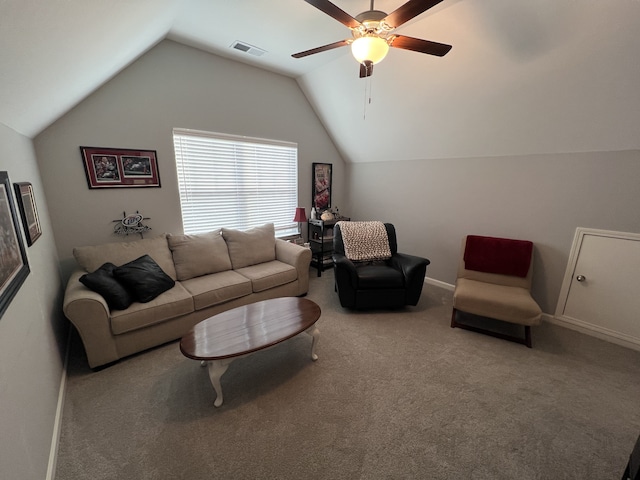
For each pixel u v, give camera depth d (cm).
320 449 143
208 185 321
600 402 173
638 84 185
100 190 252
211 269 285
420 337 245
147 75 260
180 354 221
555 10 177
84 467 134
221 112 311
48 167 227
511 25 196
